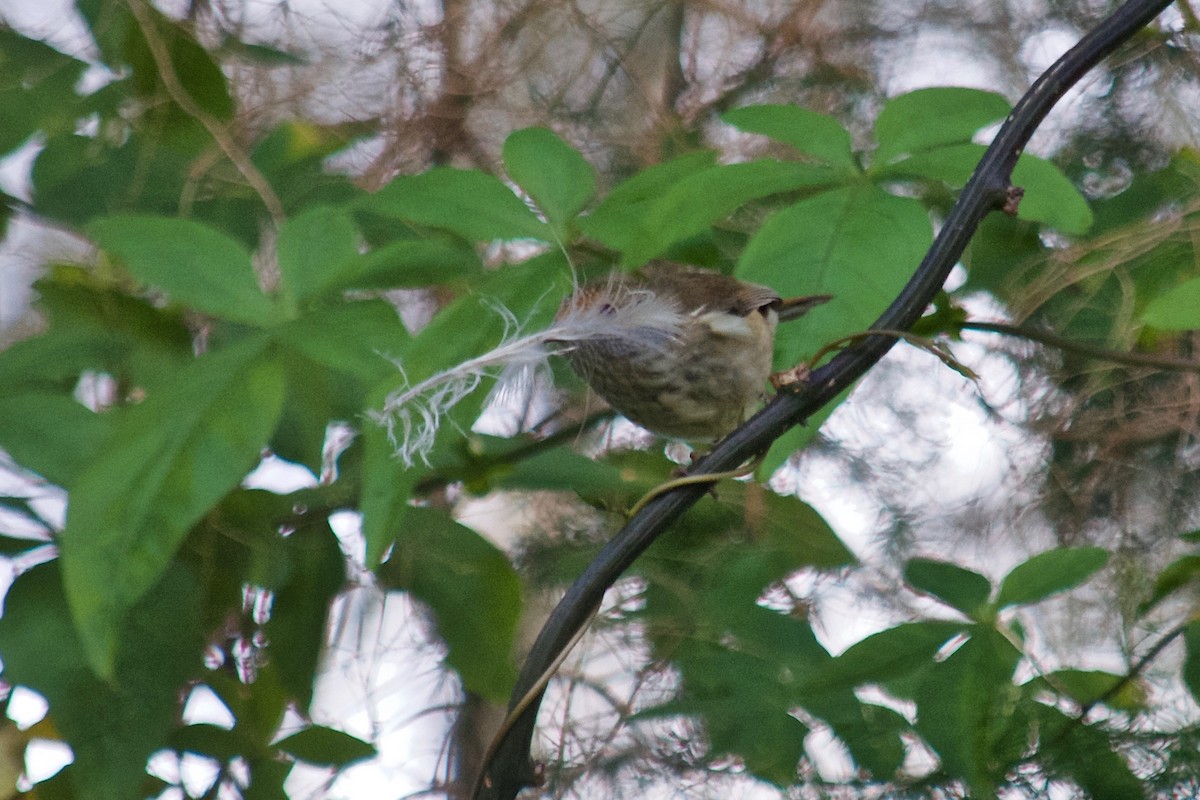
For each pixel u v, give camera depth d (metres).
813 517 6.88
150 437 3.83
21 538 5.20
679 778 7.49
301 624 6.06
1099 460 8.55
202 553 5.81
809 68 9.39
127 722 4.96
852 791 6.77
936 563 5.36
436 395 3.91
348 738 6.20
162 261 4.26
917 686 5.12
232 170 6.58
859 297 4.80
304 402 5.11
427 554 6.05
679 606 6.63
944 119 5.22
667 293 7.04
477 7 8.50
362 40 8.16
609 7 9.05
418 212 4.74
